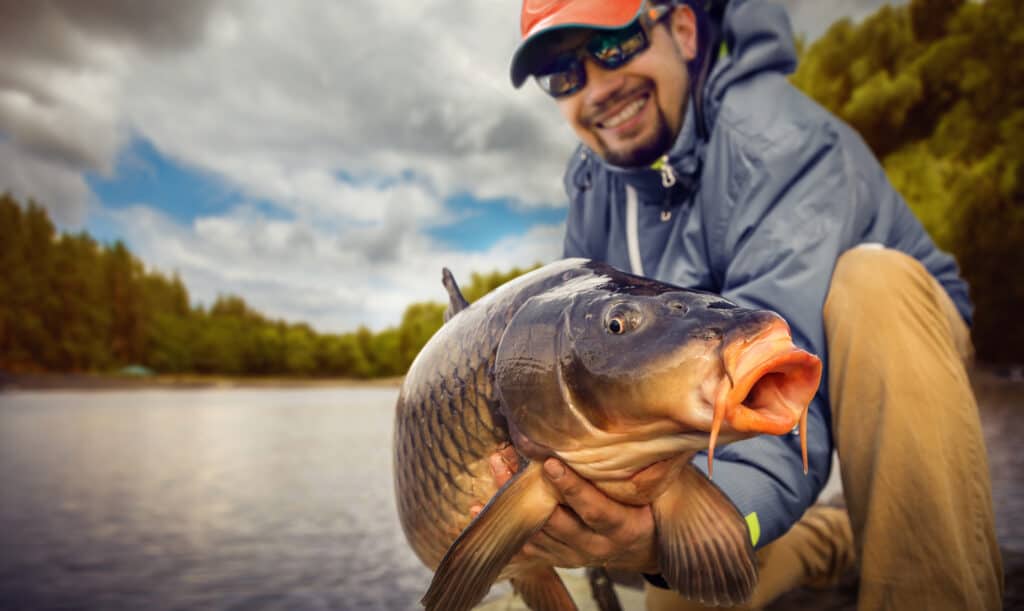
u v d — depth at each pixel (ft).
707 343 3.05
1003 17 74.90
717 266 6.51
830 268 5.63
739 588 3.77
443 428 4.44
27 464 26.71
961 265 68.95
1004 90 73.82
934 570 4.72
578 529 3.86
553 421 3.54
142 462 26.94
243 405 90.68
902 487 4.85
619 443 3.38
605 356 3.32
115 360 278.26
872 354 5.09
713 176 6.41
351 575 10.61
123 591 10.11
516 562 4.50
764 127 6.07
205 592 9.84
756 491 4.85
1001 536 9.44
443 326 4.75
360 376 312.29
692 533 3.84
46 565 11.78
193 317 339.77
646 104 6.63
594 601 7.07
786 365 2.72
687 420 3.06
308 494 18.66
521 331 3.79
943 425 4.88
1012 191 67.72
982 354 67.26
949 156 75.92
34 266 258.57
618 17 6.33
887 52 84.53
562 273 4.03
